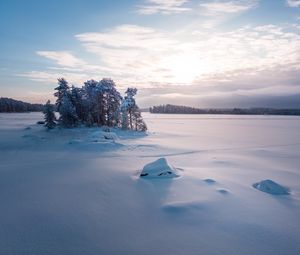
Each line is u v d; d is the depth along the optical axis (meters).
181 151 27.08
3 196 11.50
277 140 39.25
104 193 11.91
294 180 15.02
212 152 26.75
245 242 7.54
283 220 9.05
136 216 9.34
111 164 19.06
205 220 8.95
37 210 9.88
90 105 58.97
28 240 7.63
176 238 7.77
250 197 11.34
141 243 7.49
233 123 92.62
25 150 26.97
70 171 16.52
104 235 7.96
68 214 9.50
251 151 27.67
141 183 13.44
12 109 167.38
